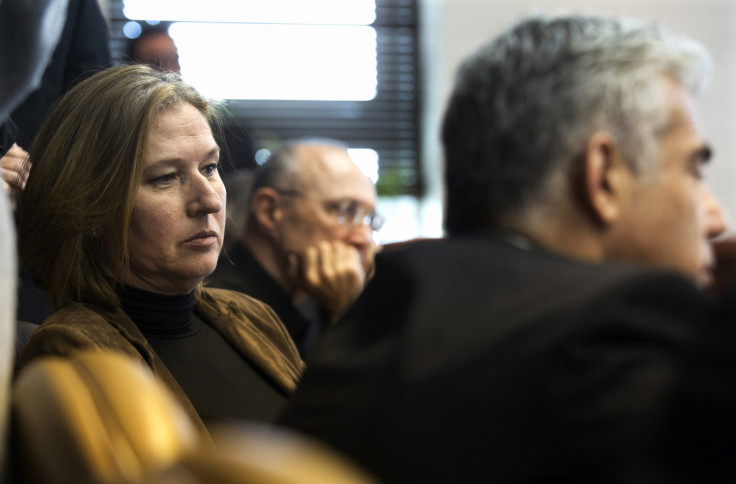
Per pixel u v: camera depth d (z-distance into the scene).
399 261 1.15
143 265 1.72
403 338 1.03
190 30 6.03
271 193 2.81
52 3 1.64
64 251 1.69
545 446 0.92
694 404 0.88
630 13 5.75
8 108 1.69
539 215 1.11
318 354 1.12
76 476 0.75
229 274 2.69
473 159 1.14
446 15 5.71
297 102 6.27
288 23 6.18
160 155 1.70
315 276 2.74
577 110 1.09
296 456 0.68
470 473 0.93
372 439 0.97
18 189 1.92
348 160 2.90
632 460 0.89
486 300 1.02
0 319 0.83
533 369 0.94
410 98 6.33
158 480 0.68
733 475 0.87
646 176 1.10
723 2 5.80
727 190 5.74
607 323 0.94
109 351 1.55
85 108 1.72
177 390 1.62
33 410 0.81
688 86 1.13
